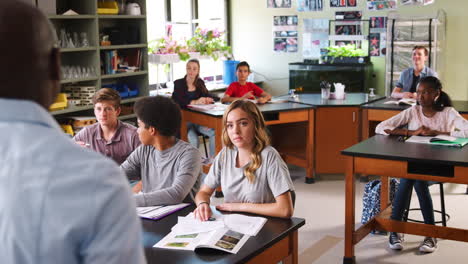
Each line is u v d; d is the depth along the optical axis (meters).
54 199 0.76
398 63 6.85
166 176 2.70
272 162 2.42
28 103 0.79
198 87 5.92
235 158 2.53
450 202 4.66
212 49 7.11
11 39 0.77
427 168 3.07
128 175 2.83
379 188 3.97
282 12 8.11
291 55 8.16
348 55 7.30
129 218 0.82
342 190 5.09
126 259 0.80
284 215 2.28
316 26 7.90
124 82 6.38
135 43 6.15
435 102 3.76
